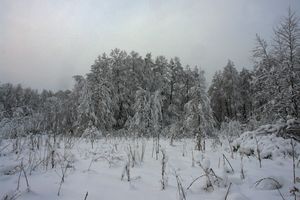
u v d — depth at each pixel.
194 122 10.91
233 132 13.57
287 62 12.12
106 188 3.57
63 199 3.11
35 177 4.06
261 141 6.99
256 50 13.86
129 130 16.73
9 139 8.69
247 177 4.12
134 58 31.03
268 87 12.65
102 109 19.75
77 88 20.19
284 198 3.21
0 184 3.65
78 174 4.25
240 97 34.69
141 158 5.56
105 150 6.61
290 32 12.72
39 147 7.21
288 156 6.08
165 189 3.61
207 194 3.42
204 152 7.09
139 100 18.19
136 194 3.38
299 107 11.45
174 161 5.59
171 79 30.75
